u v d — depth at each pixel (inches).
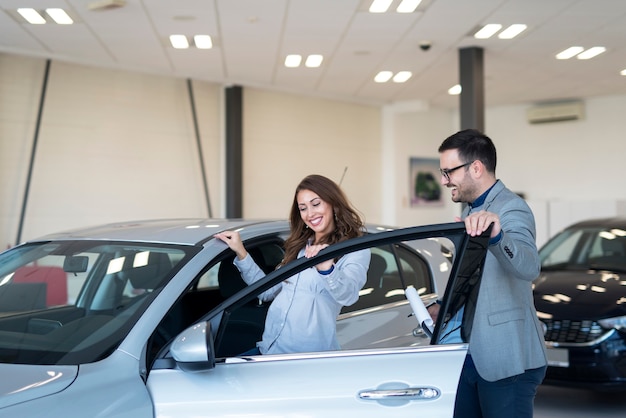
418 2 268.2
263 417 68.7
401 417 70.1
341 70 390.3
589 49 346.3
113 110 377.4
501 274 80.7
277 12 278.1
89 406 65.6
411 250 125.7
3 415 61.6
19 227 340.2
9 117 340.2
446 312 73.7
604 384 156.7
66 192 358.9
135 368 72.3
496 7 276.1
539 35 319.3
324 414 69.2
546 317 164.4
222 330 74.3
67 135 359.6
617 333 157.2
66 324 82.0
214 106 423.8
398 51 346.0
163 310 79.5
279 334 86.9
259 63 370.9
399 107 502.6
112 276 87.5
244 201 436.1
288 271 75.5
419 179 525.3
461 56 343.9
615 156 483.2
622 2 269.7
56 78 355.9
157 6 267.7
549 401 173.5
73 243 99.8
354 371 71.7
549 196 510.3
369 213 508.7
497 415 81.5
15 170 342.0
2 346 79.0
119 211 379.6
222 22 291.4
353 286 82.0
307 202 92.0
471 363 83.9
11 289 93.4
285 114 457.4
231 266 101.5
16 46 330.0
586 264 198.7
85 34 309.3
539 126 513.0
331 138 484.4
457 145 83.7
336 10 276.5
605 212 449.4
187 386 70.2
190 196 411.2
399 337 108.4
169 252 89.7
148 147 392.5
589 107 492.1
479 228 69.7
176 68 381.1
